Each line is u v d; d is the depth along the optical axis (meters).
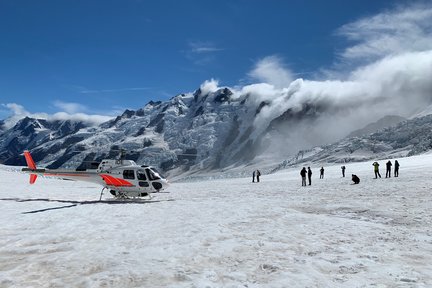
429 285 6.24
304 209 17.31
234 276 7.03
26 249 9.66
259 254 8.68
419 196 18.91
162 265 7.84
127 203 21.95
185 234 11.33
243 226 12.67
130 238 10.87
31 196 26.97
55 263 8.20
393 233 10.63
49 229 12.59
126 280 6.87
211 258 8.40
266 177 78.81
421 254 8.29
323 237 10.44
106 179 24.34
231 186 43.72
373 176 44.66
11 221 14.44
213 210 17.38
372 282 6.47
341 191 25.86
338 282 6.53
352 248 9.02
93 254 8.91
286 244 9.68
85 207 19.50
